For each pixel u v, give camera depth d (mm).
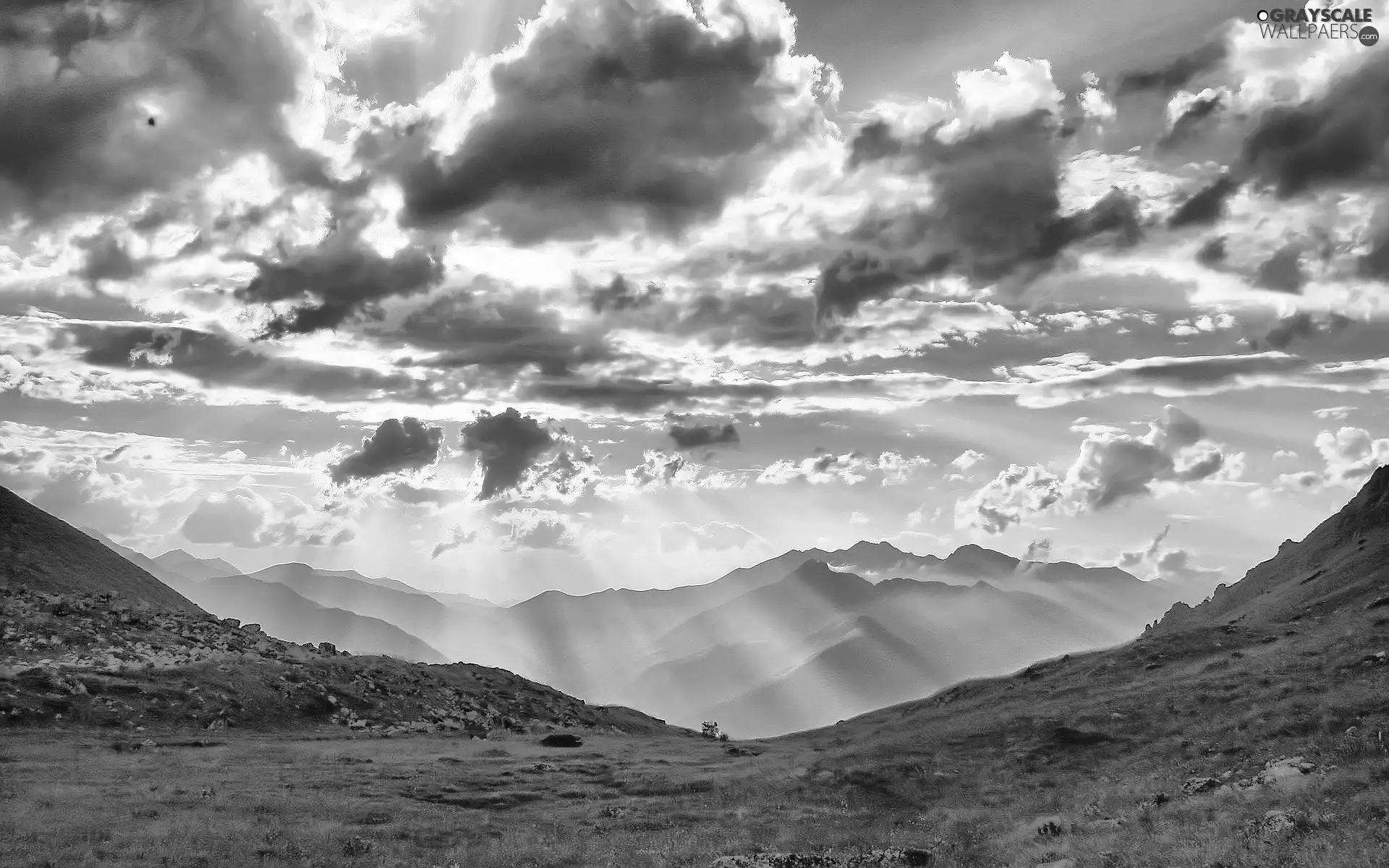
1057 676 76500
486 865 36781
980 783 50812
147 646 83812
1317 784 32219
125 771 52844
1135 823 34938
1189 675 60250
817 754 64750
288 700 80812
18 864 32938
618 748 76000
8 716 65188
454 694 96500
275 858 36031
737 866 34625
